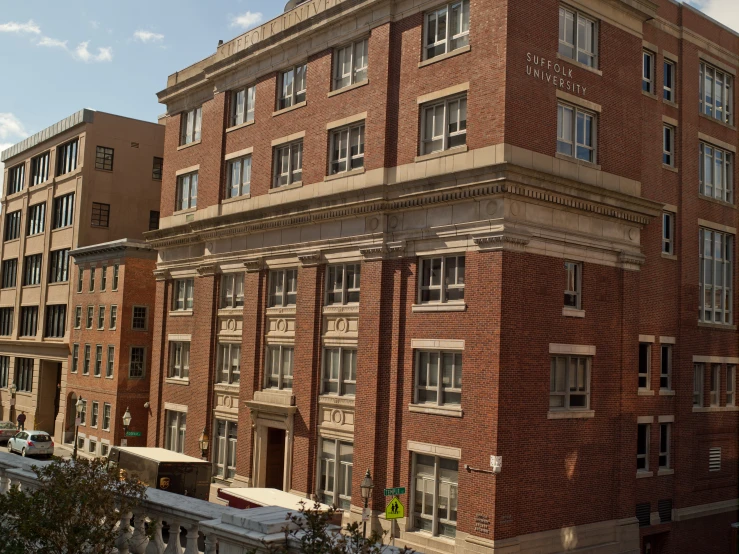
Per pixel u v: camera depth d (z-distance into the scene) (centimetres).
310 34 3597
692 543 3419
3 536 1035
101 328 5478
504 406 2622
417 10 3128
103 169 6184
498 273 2667
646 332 3281
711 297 3650
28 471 1395
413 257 3006
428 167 2984
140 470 3228
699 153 3634
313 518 809
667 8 3512
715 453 3581
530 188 2731
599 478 2944
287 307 3612
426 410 2856
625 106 3183
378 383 3047
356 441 3112
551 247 2836
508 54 2748
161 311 4584
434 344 2872
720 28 3766
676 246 3462
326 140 3475
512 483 2619
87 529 994
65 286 6197
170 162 4691
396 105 3173
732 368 3728
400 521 2892
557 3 2945
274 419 3544
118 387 5134
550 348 2803
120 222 6241
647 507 3228
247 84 4066
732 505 3638
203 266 4162
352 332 3244
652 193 3359
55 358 6184
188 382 4250
